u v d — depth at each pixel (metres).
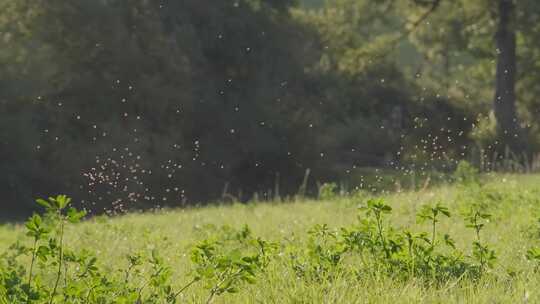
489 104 194.38
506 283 22.83
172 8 194.25
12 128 152.12
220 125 190.12
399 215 47.25
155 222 61.12
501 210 44.94
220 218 61.38
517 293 20.64
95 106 168.62
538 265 25.08
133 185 118.25
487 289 21.30
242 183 191.62
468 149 137.62
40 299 19.30
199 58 192.50
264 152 192.25
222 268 19.88
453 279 23.12
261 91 199.50
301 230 41.59
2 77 156.50
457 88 199.62
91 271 21.67
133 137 164.38
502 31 189.88
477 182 64.56
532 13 179.88
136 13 187.38
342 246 25.38
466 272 23.36
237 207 77.00
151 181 162.50
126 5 186.25
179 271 27.59
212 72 199.75
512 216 42.56
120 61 173.50
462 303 19.66
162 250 35.31
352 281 22.30
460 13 198.12
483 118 164.00
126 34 177.62
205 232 43.75
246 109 195.62
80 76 168.25
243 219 57.25
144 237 41.72
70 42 172.75
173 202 163.25
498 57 189.88
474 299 19.94
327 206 65.38
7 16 170.25
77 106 165.88
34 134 154.12
